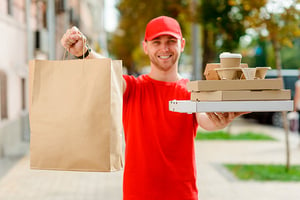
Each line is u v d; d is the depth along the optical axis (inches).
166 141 115.6
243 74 99.1
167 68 120.3
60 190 281.1
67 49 114.2
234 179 315.6
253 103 93.7
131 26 1082.1
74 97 103.4
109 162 102.3
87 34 1425.9
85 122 102.3
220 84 95.6
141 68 2036.2
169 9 595.8
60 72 104.9
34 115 105.3
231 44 417.7
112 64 104.0
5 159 400.8
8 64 482.6
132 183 115.4
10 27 491.2
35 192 275.4
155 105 118.0
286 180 310.8
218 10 427.8
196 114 119.0
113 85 103.8
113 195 269.0
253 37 397.7
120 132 105.4
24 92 557.9
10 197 262.5
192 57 693.9
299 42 1398.9
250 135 584.4
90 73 103.1
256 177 319.0
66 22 920.3
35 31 584.4
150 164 114.8
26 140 538.9
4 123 449.1
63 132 103.5
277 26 326.0
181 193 114.5
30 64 106.4
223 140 544.4
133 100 119.1
